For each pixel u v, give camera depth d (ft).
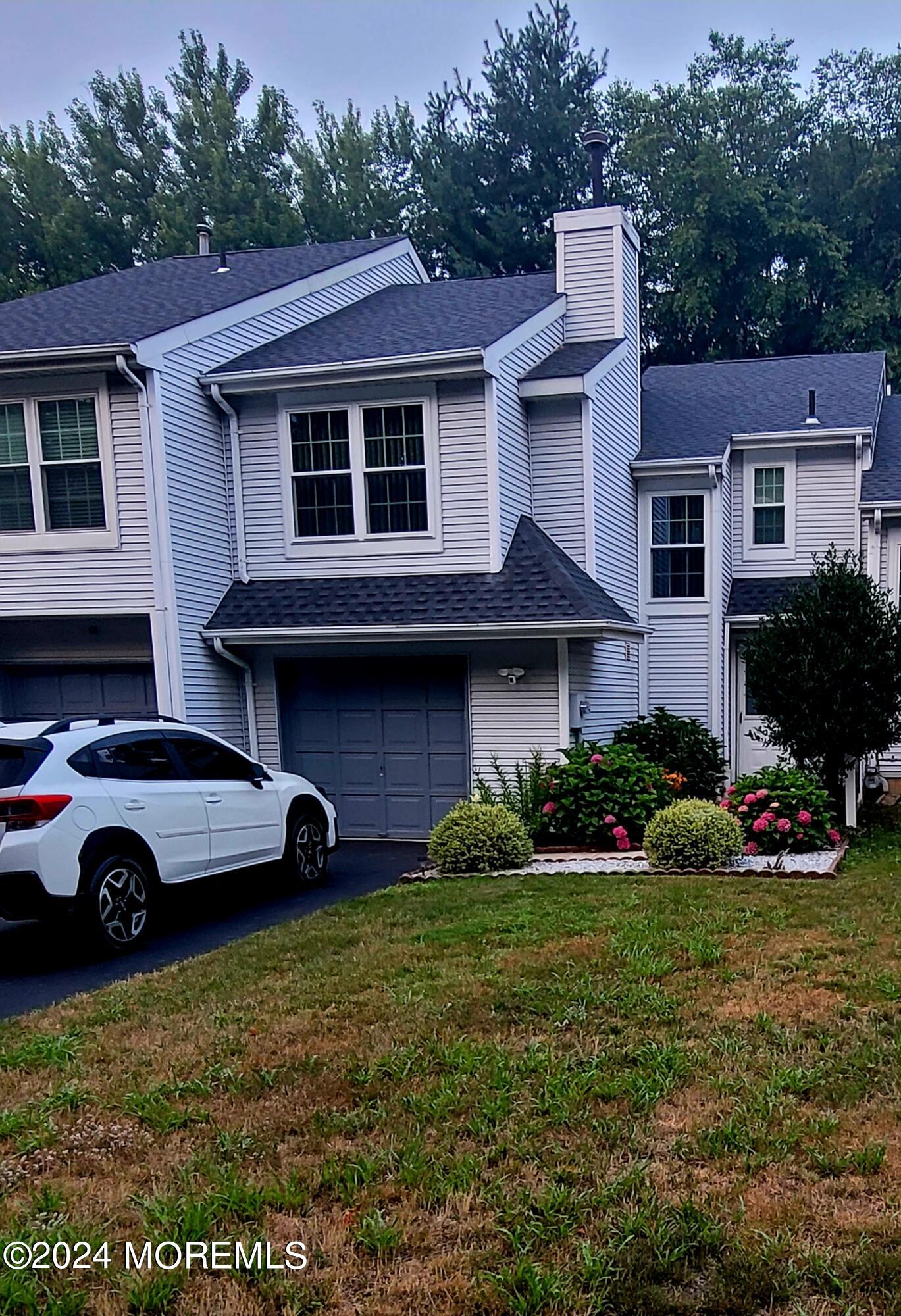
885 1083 12.33
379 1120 11.84
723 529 46.68
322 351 37.09
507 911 22.25
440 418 35.17
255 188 108.88
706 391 56.49
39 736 21.52
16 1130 12.11
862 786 42.60
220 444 37.17
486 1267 9.03
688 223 98.17
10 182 107.96
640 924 20.25
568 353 41.65
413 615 33.99
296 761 38.04
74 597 34.73
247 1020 15.70
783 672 34.19
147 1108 12.46
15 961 21.45
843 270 97.04
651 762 38.06
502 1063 13.19
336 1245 9.42
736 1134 11.07
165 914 25.54
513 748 35.47
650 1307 8.39
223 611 36.24
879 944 18.43
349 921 22.31
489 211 105.29
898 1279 8.57
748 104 104.12
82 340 33.37
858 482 47.29
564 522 38.65
